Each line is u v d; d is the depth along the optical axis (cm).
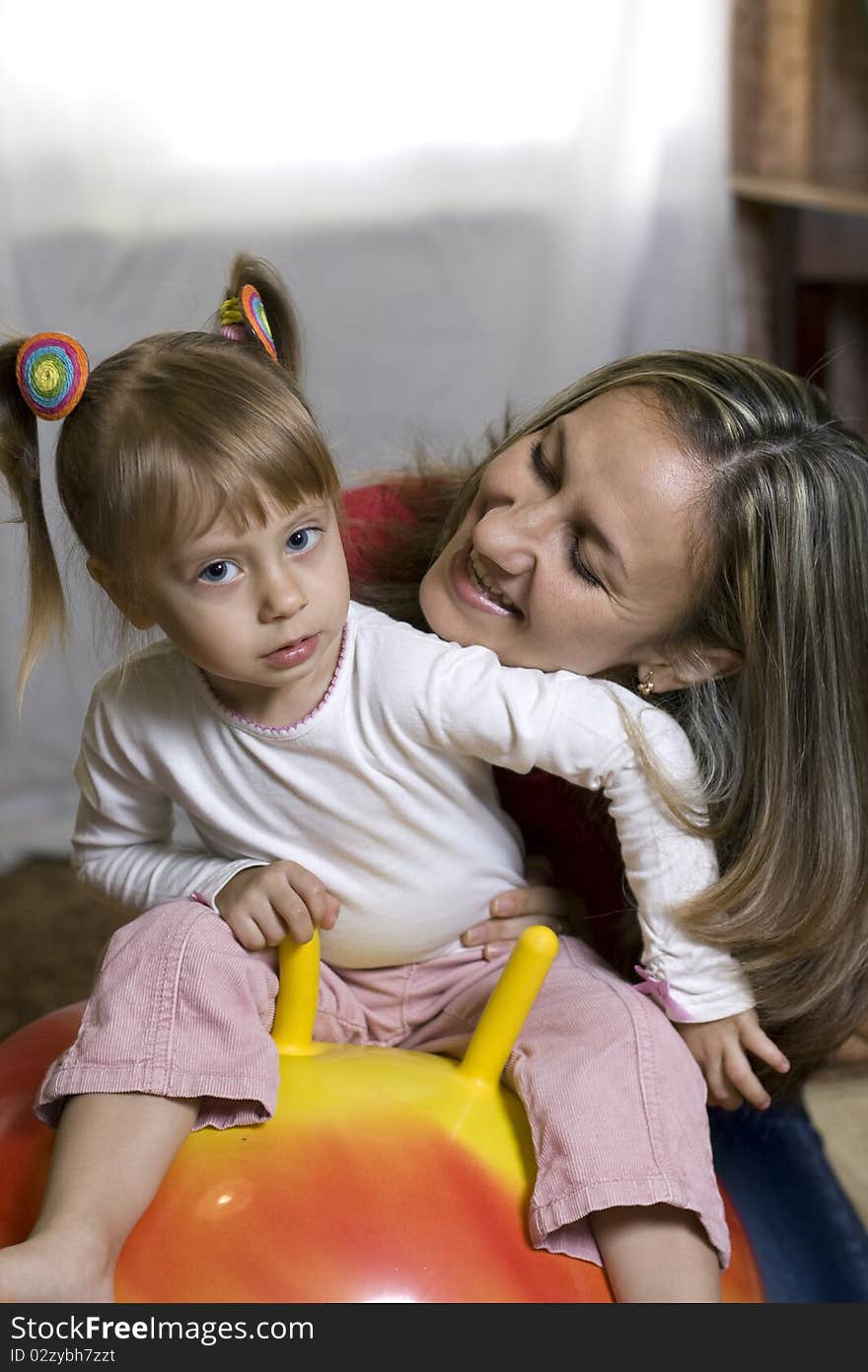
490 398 207
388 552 99
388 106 197
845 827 84
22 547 193
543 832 93
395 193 200
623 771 80
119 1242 66
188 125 192
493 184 202
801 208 219
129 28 188
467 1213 69
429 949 87
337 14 193
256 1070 71
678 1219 72
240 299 80
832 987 84
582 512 82
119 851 88
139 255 193
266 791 81
